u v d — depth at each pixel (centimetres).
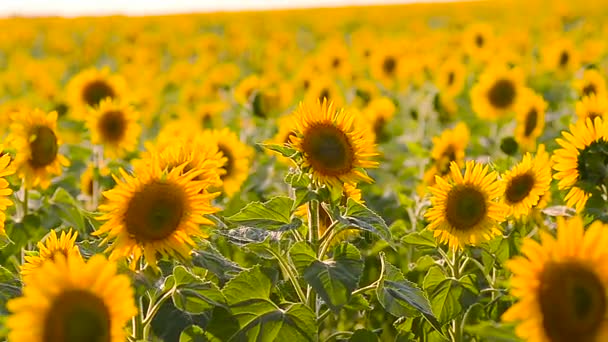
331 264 411
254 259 616
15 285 455
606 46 2219
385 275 457
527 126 969
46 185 662
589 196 547
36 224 628
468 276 516
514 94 1190
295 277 465
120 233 400
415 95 1692
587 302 322
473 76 1780
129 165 859
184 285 416
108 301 321
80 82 1051
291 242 496
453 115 1417
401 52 1803
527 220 568
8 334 357
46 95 1748
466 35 2094
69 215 654
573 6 4572
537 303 323
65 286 318
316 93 1353
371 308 491
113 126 852
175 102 2112
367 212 443
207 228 442
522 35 2355
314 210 455
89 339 317
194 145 527
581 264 326
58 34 3884
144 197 399
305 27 4847
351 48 3027
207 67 2398
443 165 858
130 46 2998
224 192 789
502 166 709
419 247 557
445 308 503
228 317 421
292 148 441
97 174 816
